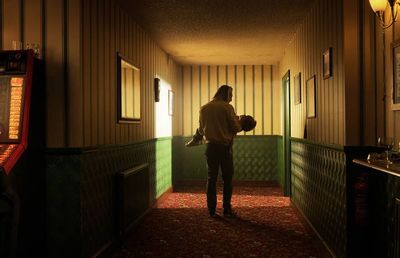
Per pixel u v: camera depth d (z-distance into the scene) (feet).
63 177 9.00
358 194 8.38
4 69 8.11
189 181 25.05
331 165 9.89
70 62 9.04
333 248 9.67
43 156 9.01
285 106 21.02
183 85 25.35
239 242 12.05
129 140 13.30
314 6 12.48
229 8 13.24
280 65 23.58
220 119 15.30
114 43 11.84
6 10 9.25
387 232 7.64
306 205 13.53
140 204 13.66
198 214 15.94
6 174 6.86
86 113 9.37
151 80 17.10
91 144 9.74
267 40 18.04
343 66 8.73
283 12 13.65
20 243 8.03
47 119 9.07
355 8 8.64
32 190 8.43
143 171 14.02
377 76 8.22
